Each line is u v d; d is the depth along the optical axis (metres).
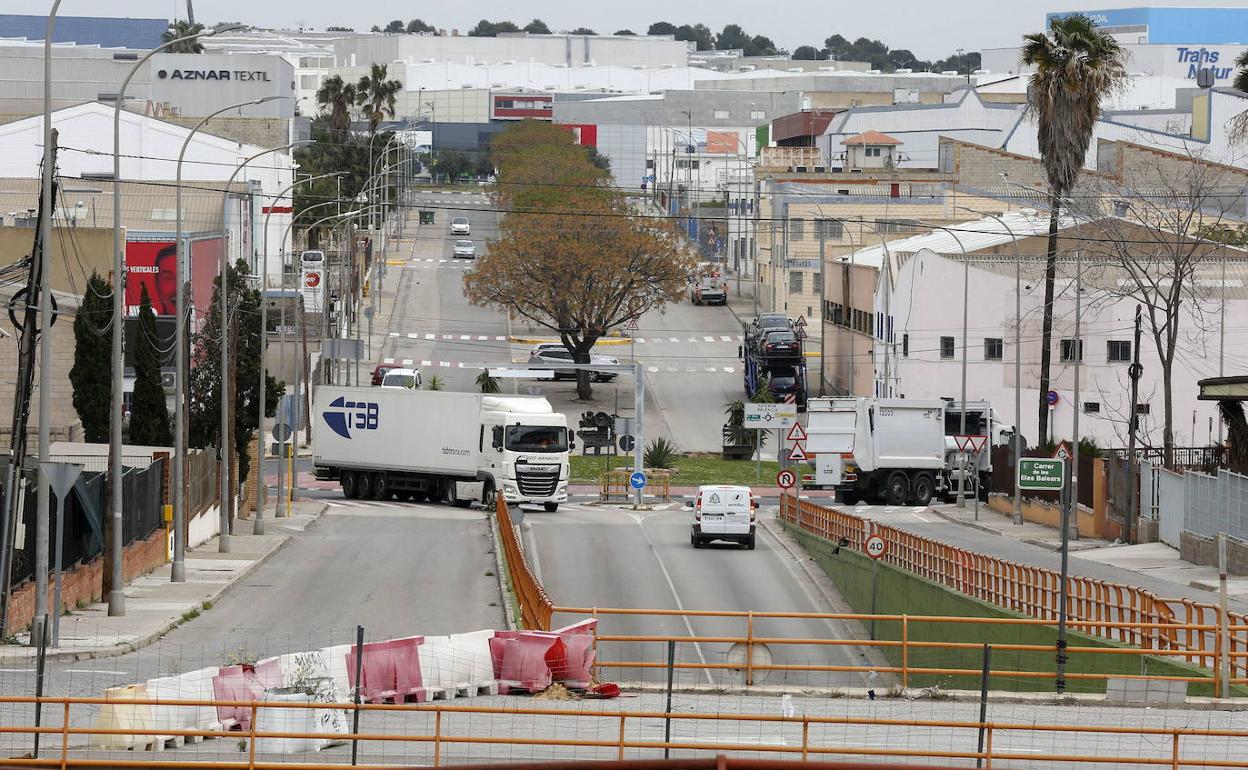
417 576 86.81
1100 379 162.12
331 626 67.38
